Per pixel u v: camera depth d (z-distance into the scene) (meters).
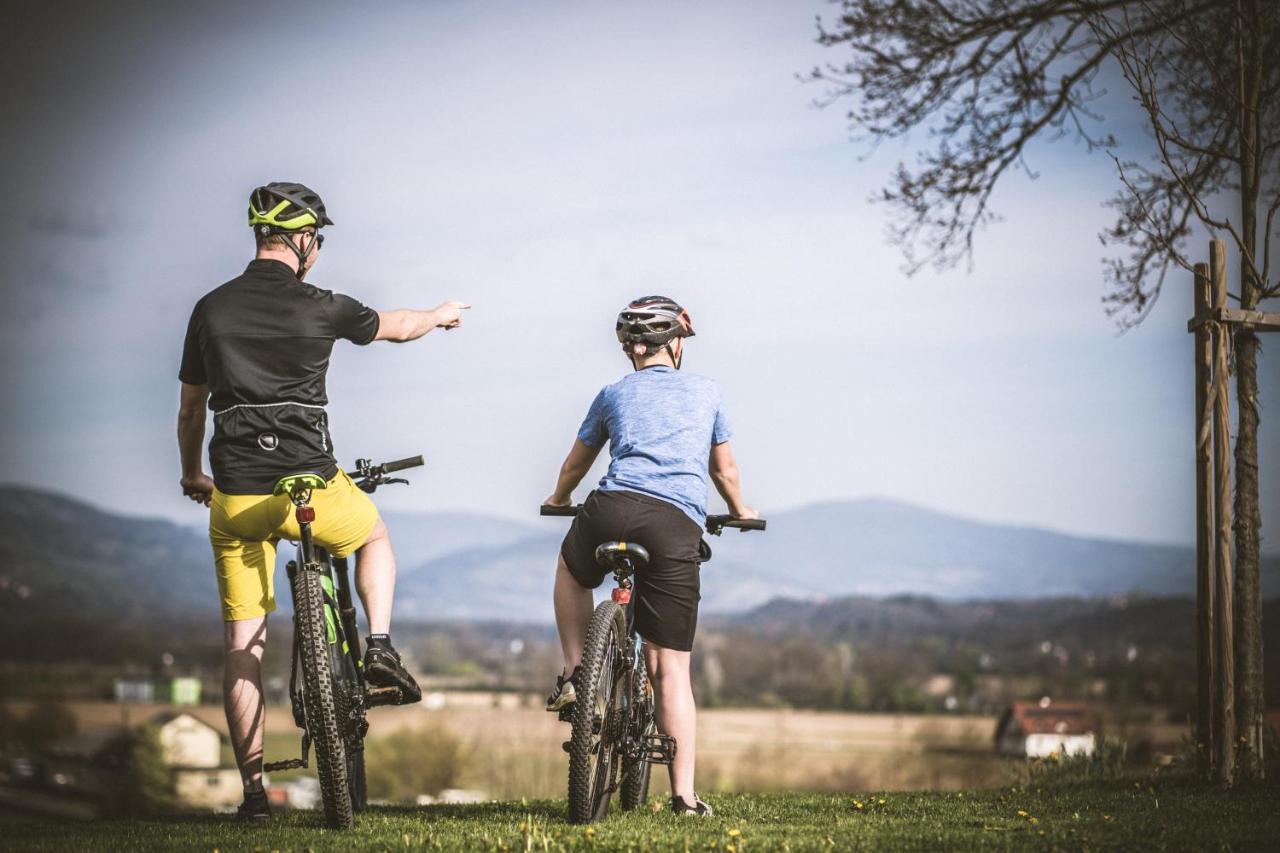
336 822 9.44
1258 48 13.45
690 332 11.03
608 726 9.53
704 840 8.48
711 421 10.40
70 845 8.88
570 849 8.22
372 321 10.35
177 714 147.38
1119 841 8.40
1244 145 13.33
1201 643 12.87
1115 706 119.94
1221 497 12.45
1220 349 12.53
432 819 10.16
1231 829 8.98
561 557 10.16
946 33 20.62
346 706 9.79
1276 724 13.26
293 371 9.82
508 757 143.38
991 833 8.82
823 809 10.79
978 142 21.41
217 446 9.79
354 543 10.11
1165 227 19.41
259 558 10.12
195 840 9.03
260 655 10.23
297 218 10.21
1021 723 119.94
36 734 167.00
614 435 10.29
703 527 10.18
